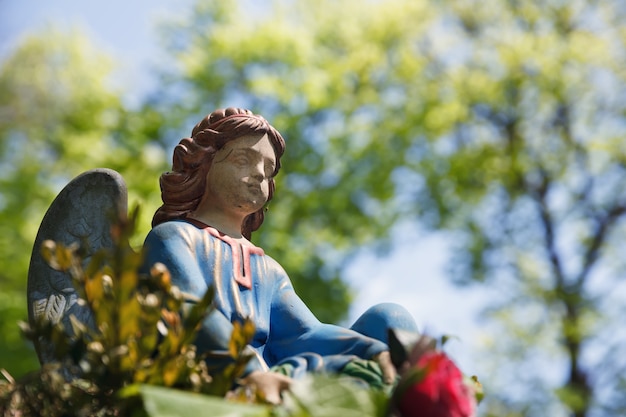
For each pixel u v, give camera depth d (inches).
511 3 607.2
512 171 583.8
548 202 593.6
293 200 524.7
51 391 103.2
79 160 520.1
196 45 552.1
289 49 542.0
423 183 569.9
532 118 596.1
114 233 98.3
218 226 134.1
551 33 600.7
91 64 573.0
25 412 104.0
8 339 450.9
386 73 581.0
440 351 103.8
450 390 95.9
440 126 565.6
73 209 139.6
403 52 587.5
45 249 101.0
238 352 102.2
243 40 537.0
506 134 596.4
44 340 119.2
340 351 125.3
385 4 597.0
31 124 543.2
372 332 126.6
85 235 138.3
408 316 128.0
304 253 502.6
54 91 552.4
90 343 101.6
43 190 510.3
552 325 564.4
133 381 99.5
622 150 584.1
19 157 531.5
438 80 591.8
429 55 611.2
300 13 601.6
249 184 135.5
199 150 135.5
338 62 568.7
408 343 105.3
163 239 126.3
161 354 100.0
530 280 579.8
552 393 544.4
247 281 129.9
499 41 606.2
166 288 103.9
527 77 586.6
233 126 136.3
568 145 590.2
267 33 538.0
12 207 499.8
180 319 111.3
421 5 598.5
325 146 534.9
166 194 136.5
